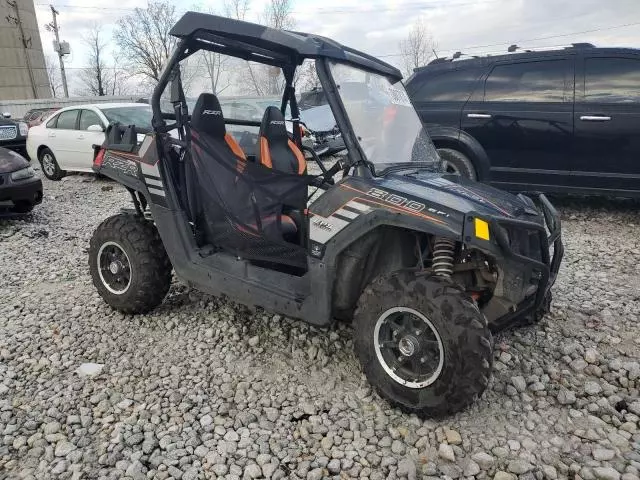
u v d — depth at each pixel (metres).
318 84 3.56
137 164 4.00
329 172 3.24
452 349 2.63
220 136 3.77
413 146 3.73
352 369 3.41
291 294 3.33
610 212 7.10
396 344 2.91
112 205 8.74
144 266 4.00
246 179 3.49
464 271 3.12
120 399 3.17
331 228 3.04
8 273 5.37
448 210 2.70
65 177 11.65
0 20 41.28
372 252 3.10
